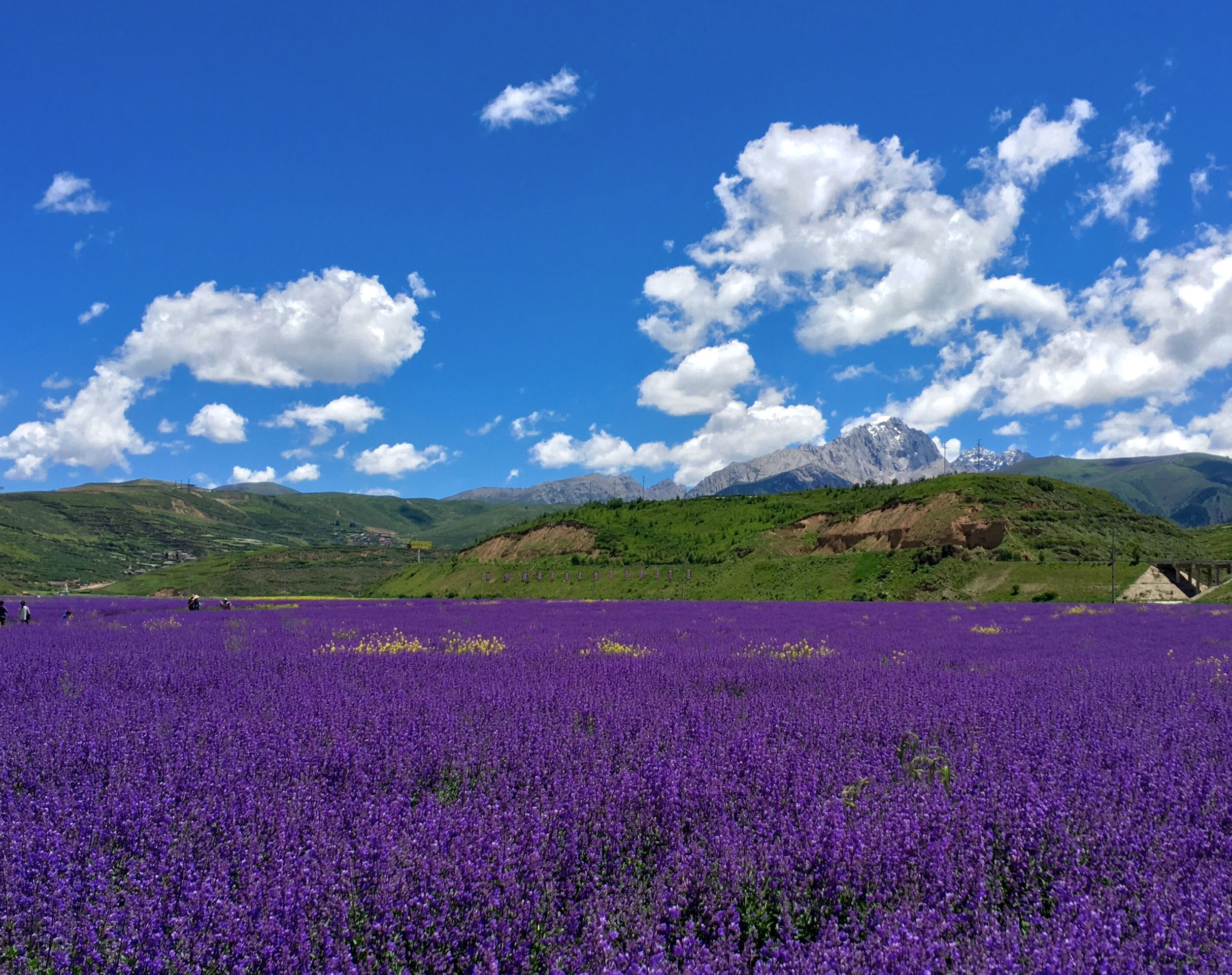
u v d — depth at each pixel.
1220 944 3.27
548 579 92.44
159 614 37.59
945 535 73.81
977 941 3.27
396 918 3.59
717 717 7.89
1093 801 5.05
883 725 7.45
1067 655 16.06
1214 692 10.14
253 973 3.23
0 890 3.85
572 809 4.77
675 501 124.06
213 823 4.72
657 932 3.46
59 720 7.62
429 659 13.88
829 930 3.38
